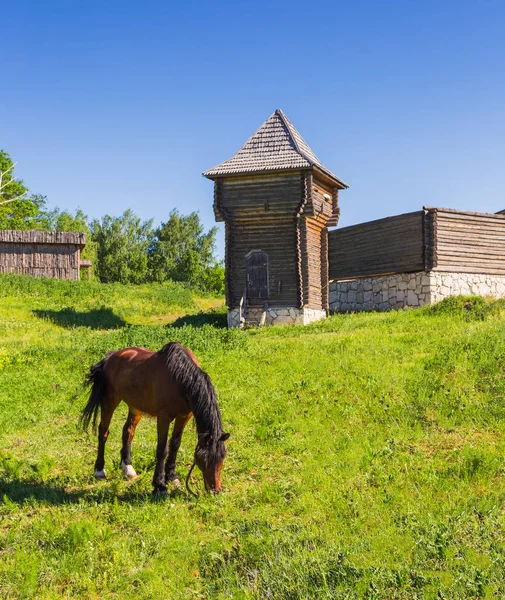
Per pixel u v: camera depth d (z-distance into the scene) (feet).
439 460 30.66
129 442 32.09
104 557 22.75
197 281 296.30
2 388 51.90
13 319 98.48
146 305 130.31
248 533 23.63
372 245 106.01
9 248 146.00
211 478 25.86
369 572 19.04
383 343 58.23
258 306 93.50
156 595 19.92
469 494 25.96
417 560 19.88
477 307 74.74
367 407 40.19
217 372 53.21
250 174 91.25
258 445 35.32
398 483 27.84
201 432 26.66
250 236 94.27
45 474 32.22
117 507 26.86
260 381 48.96
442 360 47.32
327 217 99.50
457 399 39.58
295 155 91.71
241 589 19.29
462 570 19.26
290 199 90.48
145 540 23.84
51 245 148.56
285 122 97.25
